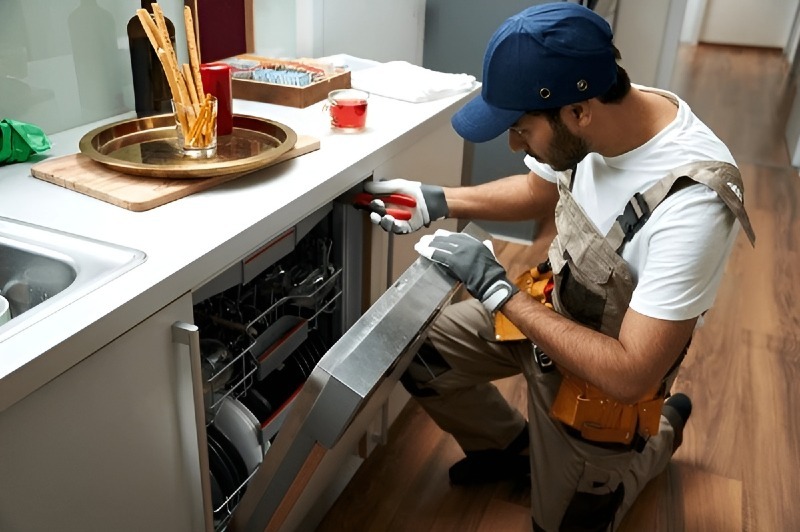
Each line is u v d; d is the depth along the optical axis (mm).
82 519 913
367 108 1703
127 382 926
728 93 6582
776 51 8836
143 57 1554
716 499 1912
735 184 1187
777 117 5820
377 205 1493
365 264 1623
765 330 2721
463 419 1809
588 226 1366
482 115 1254
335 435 1021
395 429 2123
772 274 3170
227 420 1313
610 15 3662
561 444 1555
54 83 1498
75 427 859
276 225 1170
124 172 1239
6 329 814
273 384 1599
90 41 1556
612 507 1596
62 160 1305
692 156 1229
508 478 1934
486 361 1707
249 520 1222
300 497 1320
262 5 2074
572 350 1265
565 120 1198
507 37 1157
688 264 1163
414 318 1139
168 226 1086
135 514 1017
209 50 1900
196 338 991
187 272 978
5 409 752
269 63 1935
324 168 1360
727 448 2102
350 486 1904
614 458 1519
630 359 1207
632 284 1313
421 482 1932
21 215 1101
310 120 1679
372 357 1011
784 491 1948
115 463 946
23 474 804
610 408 1454
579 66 1136
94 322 837
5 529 802
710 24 9102
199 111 1329
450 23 2967
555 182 1649
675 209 1188
